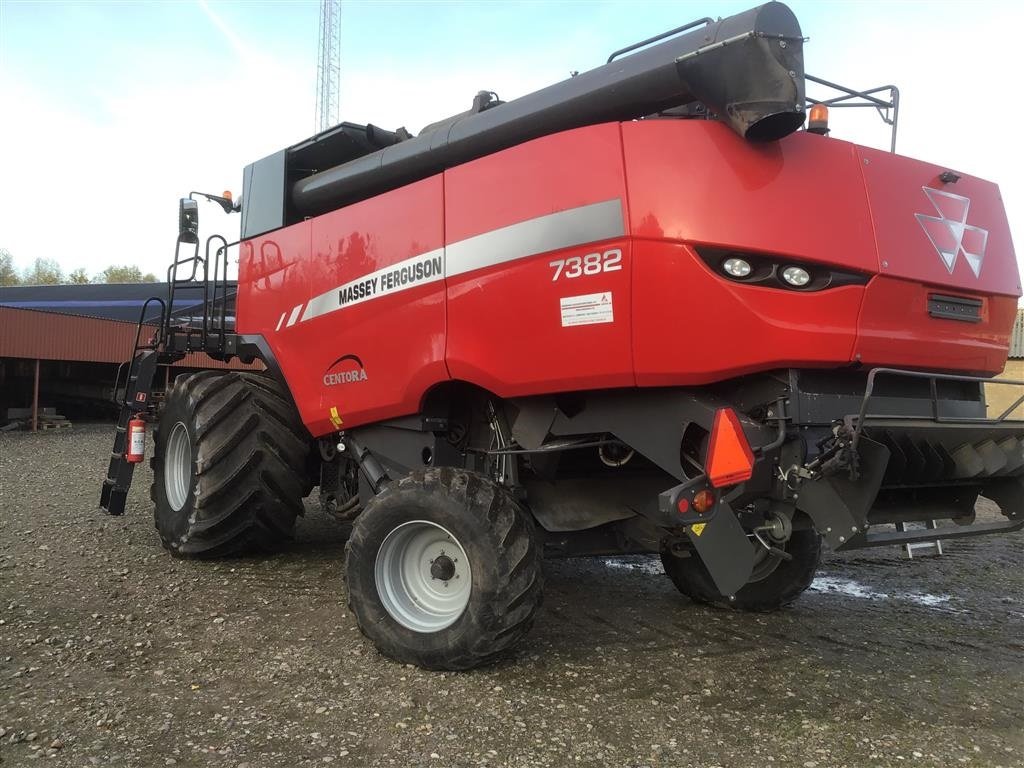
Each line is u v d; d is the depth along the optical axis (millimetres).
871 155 3275
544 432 3504
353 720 2895
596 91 3348
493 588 3211
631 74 3236
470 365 3527
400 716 2938
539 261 3244
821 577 5500
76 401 22547
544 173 3264
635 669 3498
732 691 3258
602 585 5062
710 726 2908
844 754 2693
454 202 3619
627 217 3000
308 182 4797
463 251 3549
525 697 3141
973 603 4801
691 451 3170
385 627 3480
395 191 3965
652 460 3160
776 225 2953
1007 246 3756
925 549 5863
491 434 3857
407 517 3457
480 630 3221
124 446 5953
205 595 4504
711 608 4543
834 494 2822
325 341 4418
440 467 3557
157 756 2576
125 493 5801
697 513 2756
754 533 3260
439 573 3496
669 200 2959
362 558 3559
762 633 4078
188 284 5926
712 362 2920
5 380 21000
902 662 3658
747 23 2885
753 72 2855
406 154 4137
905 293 3201
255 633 3854
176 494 5363
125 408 6031
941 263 3354
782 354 2881
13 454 12672
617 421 3262
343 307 4262
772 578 4398
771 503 3131
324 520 7059
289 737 2746
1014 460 3322
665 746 2734
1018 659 3719
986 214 3672
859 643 3943
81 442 15453
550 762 2607
